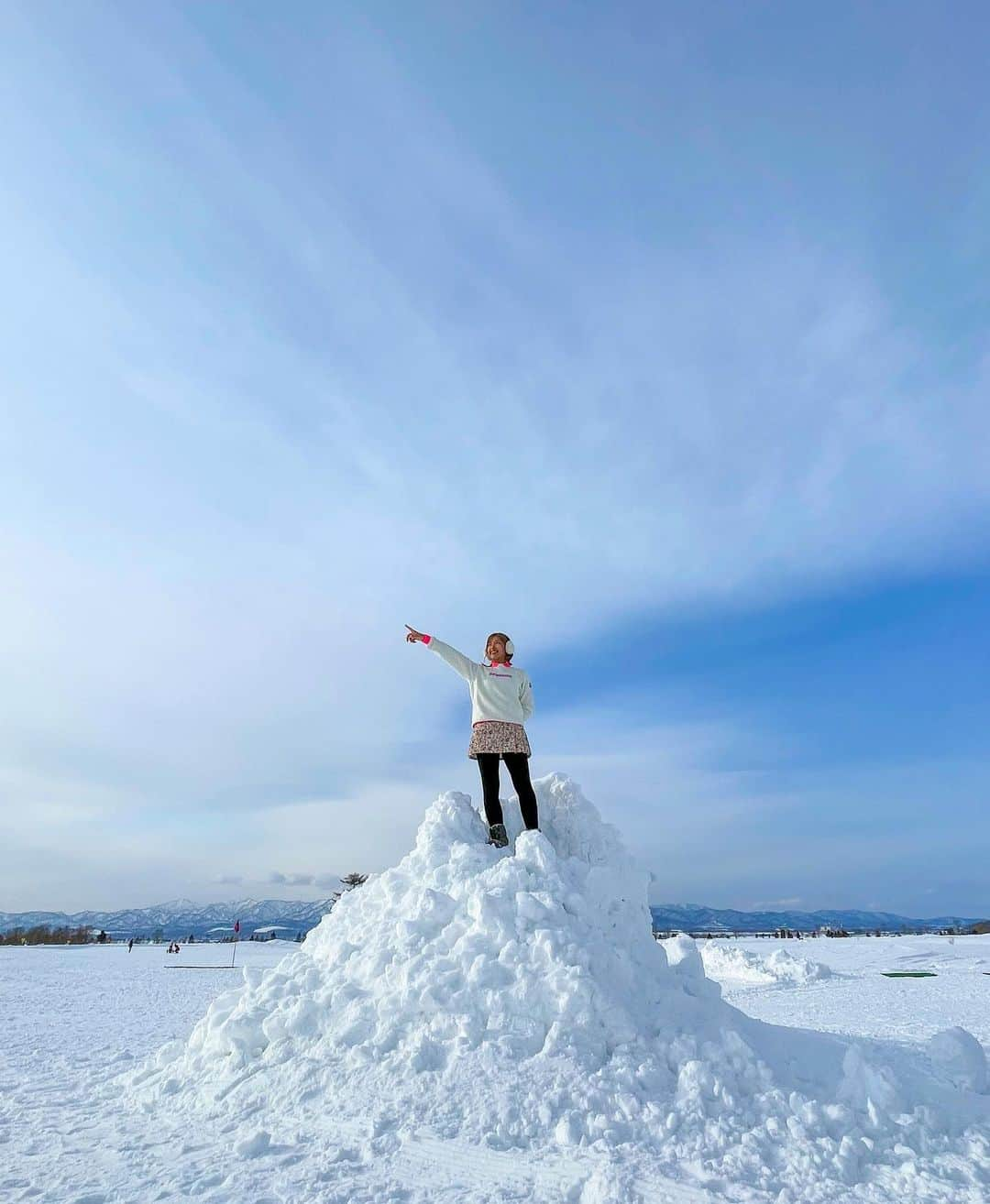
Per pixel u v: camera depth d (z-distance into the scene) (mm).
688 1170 3127
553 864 5176
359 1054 4105
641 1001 4684
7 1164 3568
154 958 30953
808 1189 2998
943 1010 11156
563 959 4469
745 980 17109
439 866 5512
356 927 5508
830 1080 4453
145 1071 5227
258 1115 3885
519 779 5859
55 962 27516
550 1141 3381
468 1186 3033
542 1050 3982
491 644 6434
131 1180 3262
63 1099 5035
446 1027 4180
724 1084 3838
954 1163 3312
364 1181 3086
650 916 5715
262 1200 2969
